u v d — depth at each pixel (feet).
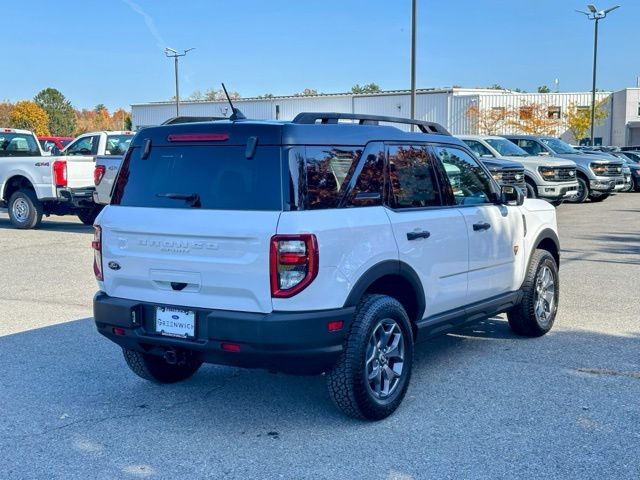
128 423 16.31
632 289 30.58
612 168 74.64
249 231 14.48
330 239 14.67
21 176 53.21
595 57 129.39
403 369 16.69
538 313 22.97
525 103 170.60
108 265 16.60
